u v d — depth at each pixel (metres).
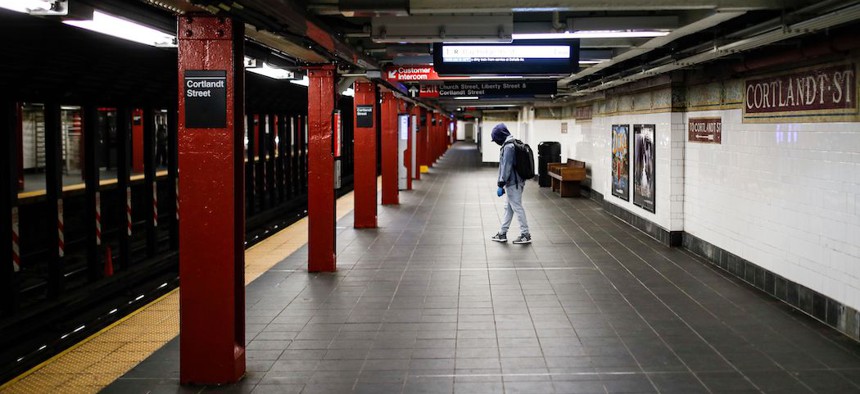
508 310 6.23
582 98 17.34
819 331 5.50
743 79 7.43
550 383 4.39
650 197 10.52
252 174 16.38
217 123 4.43
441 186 20.30
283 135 19.34
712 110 8.36
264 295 6.90
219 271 4.49
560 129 22.06
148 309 6.40
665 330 5.55
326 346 5.23
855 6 4.12
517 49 7.45
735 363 4.73
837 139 5.55
